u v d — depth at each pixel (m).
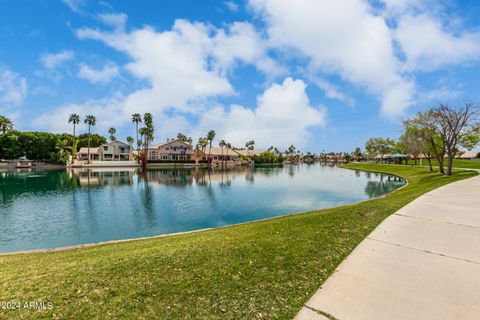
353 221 8.26
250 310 3.57
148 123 74.31
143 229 13.78
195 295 3.95
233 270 4.77
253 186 32.28
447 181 20.67
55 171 51.47
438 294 3.82
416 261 4.98
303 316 3.40
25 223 14.84
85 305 3.72
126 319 3.40
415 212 9.05
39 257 7.21
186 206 19.77
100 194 24.98
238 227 10.45
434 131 29.50
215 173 53.72
